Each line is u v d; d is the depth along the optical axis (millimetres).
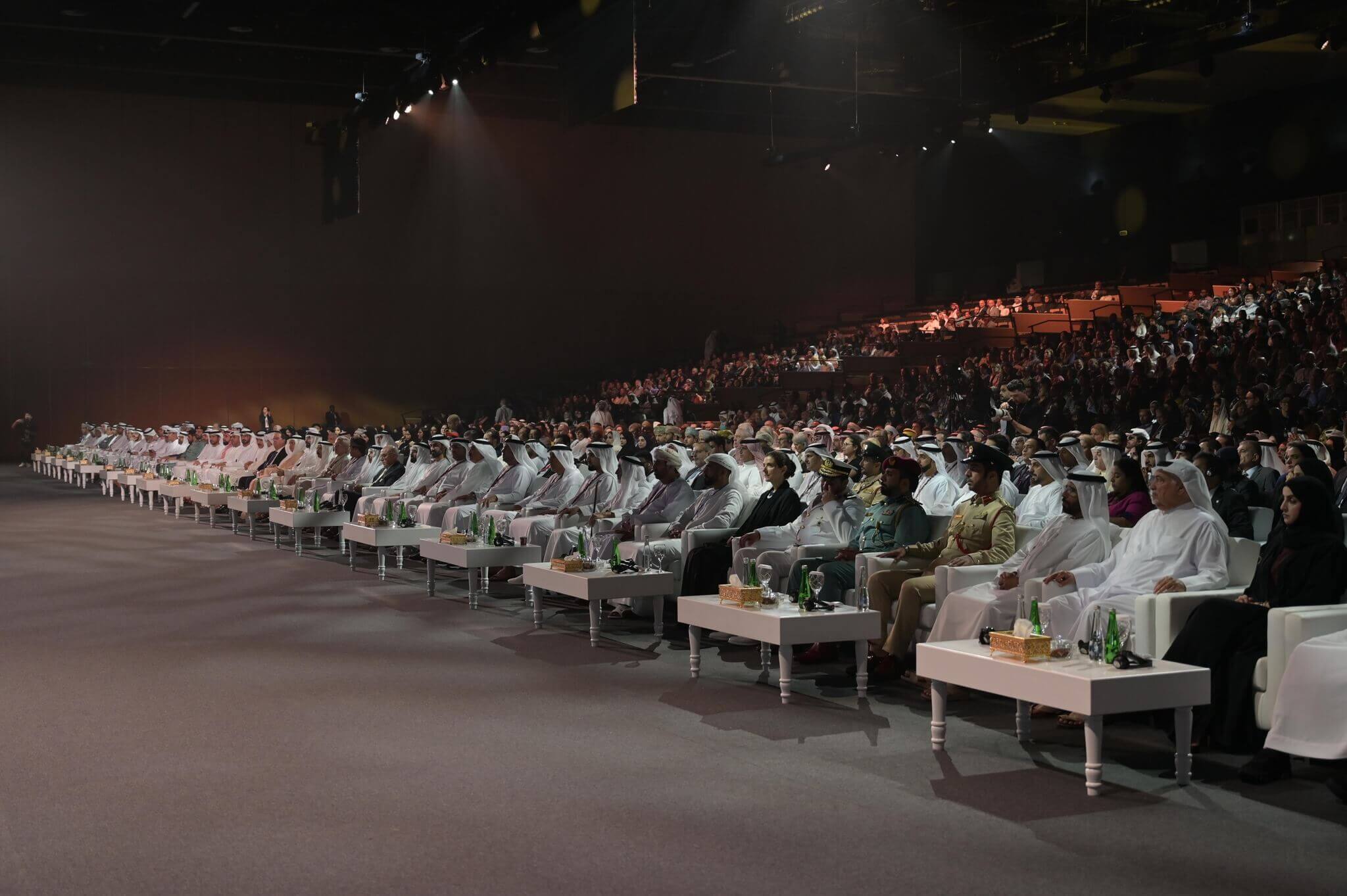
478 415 35438
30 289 33281
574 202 37906
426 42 24328
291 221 35438
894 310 37188
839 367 28109
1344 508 10742
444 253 36844
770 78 21203
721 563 9047
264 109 35000
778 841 4461
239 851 4328
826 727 6164
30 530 16422
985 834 4539
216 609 9922
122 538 15375
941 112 23562
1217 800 4973
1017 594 6723
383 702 6672
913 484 8180
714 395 28500
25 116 32906
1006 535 7418
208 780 5191
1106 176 33500
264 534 15852
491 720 6266
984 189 37125
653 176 38531
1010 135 35875
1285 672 5121
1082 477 7051
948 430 19891
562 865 4203
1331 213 28078
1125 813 4797
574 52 20062
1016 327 27016
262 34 24516
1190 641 5680
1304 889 4020
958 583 7055
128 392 34281
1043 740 5922
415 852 4328
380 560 11625
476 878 4082
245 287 35125
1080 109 31062
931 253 39406
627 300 38531
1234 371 18672
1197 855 4336
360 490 14961
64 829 4566
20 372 33344
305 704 6617
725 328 39312
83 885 4016
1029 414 19578
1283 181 29156
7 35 27719
